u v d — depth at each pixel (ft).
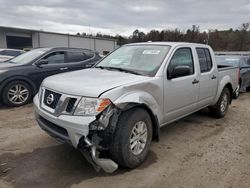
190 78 15.62
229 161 13.00
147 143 12.50
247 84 34.73
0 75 21.93
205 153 13.91
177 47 15.19
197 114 21.99
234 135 16.96
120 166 11.92
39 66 24.34
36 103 12.70
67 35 143.54
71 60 26.96
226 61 34.47
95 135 10.37
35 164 12.12
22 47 128.57
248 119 21.01
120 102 10.78
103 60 16.83
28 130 16.71
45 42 133.59
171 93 14.01
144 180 11.02
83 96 10.61
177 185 10.72
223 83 19.97
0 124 17.88
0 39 116.47
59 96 11.32
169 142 15.37
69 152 13.42
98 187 10.41
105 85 11.16
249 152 14.20
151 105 12.49
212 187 10.66
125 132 10.98
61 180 10.84
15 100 22.99
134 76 12.85
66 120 10.53
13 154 13.12
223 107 20.97
